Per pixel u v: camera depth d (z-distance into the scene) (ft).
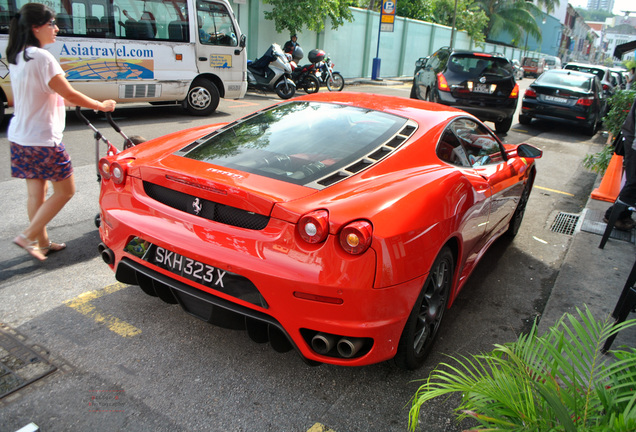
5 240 12.53
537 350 5.98
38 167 10.75
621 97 22.47
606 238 13.79
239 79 32.86
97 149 12.34
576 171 25.72
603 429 4.95
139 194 8.30
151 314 9.68
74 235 13.11
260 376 8.12
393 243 6.77
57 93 10.64
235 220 7.32
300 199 7.02
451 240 8.53
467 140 10.76
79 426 6.78
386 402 7.73
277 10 49.26
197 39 30.19
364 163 8.18
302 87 47.14
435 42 89.10
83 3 25.43
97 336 8.86
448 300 9.20
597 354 5.95
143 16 27.71
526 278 12.67
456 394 8.05
